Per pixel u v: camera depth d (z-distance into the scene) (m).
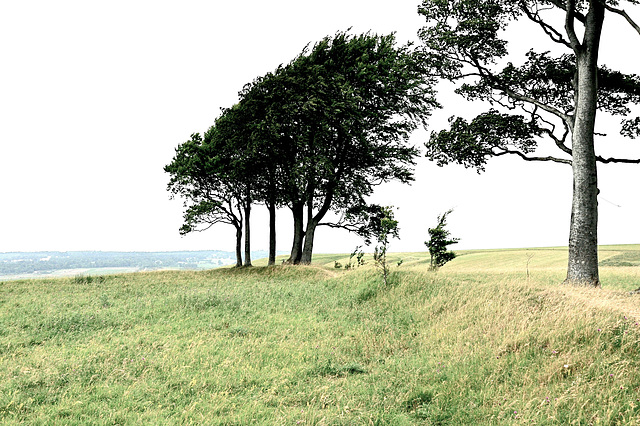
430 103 29.97
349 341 10.31
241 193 34.25
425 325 11.30
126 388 7.30
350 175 31.19
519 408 6.00
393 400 6.74
